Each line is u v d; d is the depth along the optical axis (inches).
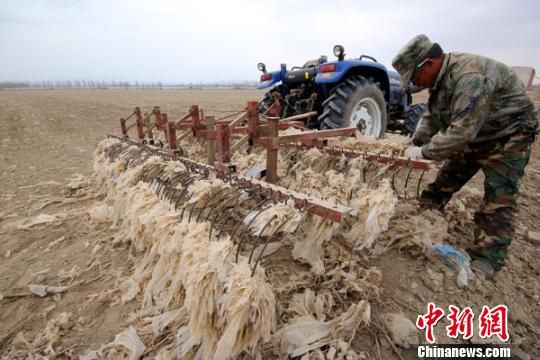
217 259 59.8
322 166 130.8
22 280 100.3
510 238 100.1
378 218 79.4
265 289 59.3
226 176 88.1
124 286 93.3
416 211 129.3
